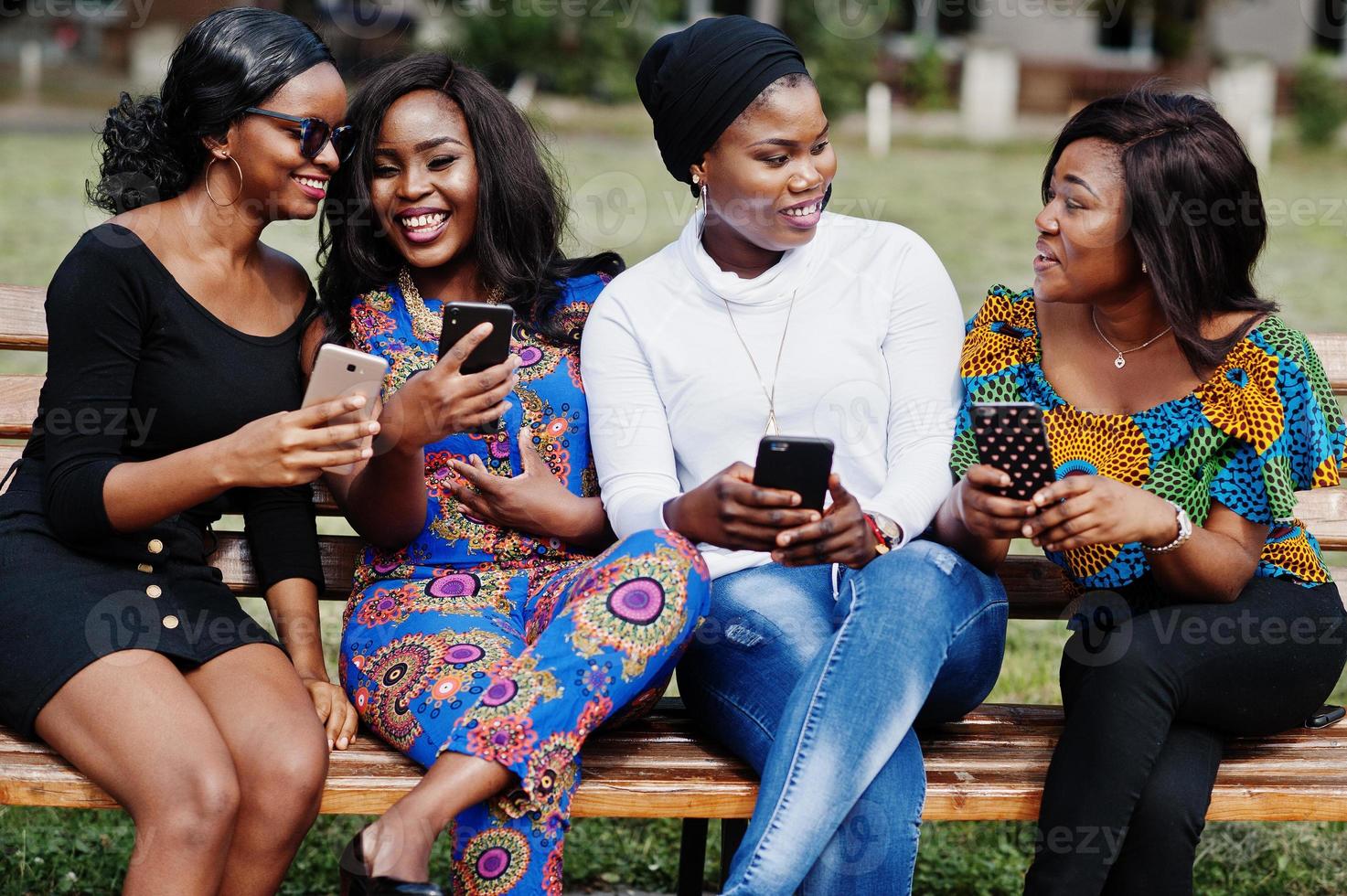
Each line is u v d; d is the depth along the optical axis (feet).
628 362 8.30
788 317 8.22
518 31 59.82
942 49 70.49
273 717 7.00
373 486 7.80
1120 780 7.00
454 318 7.18
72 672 6.97
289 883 9.58
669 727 8.11
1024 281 27.58
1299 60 67.05
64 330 7.52
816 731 6.88
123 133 7.98
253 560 8.49
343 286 8.53
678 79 8.04
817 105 7.97
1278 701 7.50
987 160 52.21
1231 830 10.42
